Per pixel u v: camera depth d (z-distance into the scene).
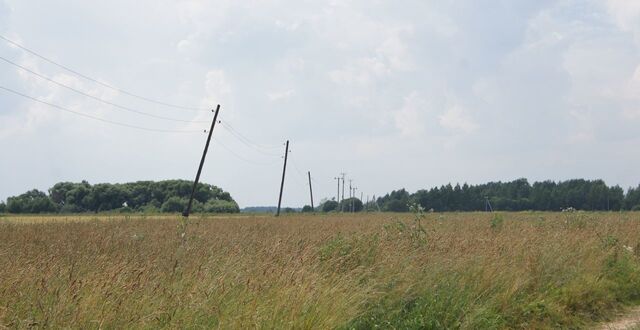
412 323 8.41
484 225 24.41
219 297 7.41
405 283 9.40
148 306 6.95
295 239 14.30
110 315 6.36
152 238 18.31
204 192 94.12
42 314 6.22
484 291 9.96
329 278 9.14
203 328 6.66
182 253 11.61
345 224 28.25
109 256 11.50
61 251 12.51
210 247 12.80
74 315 6.21
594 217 25.67
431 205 117.94
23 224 27.09
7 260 9.73
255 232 21.28
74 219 35.38
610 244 15.09
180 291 7.57
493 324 8.91
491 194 116.50
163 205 85.00
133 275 8.16
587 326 9.96
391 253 11.12
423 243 13.23
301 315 7.34
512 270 11.18
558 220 23.61
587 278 11.90
